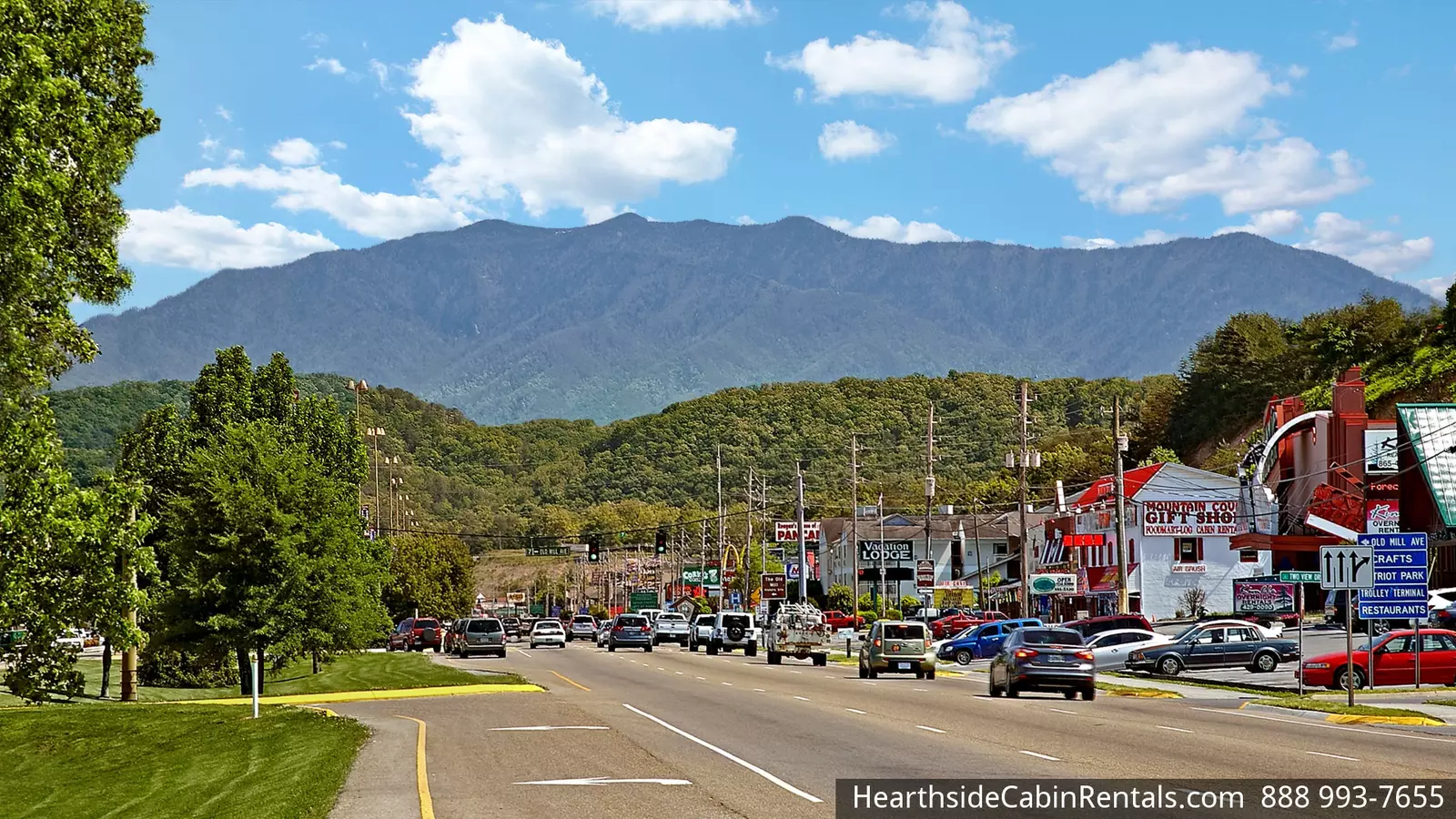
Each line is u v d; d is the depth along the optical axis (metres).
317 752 20.98
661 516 187.88
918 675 46.44
